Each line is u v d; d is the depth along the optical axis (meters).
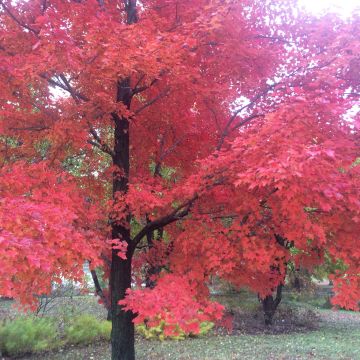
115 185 5.14
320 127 3.49
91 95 4.31
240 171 3.52
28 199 3.30
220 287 14.77
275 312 13.55
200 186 3.84
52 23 3.38
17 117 4.13
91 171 5.49
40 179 3.62
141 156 5.69
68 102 4.80
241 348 9.31
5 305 14.41
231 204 4.08
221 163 3.56
